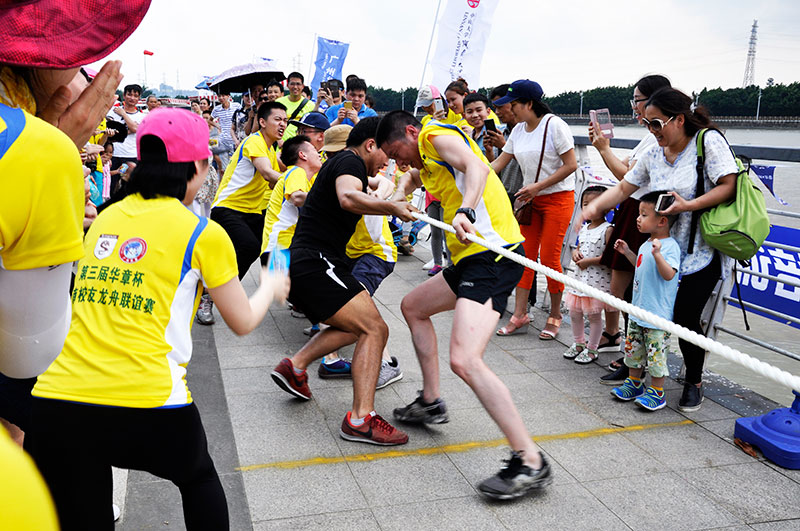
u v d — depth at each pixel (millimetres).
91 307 2023
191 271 2068
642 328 4062
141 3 1438
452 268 3605
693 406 4055
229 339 5172
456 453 3486
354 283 3645
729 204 3777
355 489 3123
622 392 4191
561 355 5020
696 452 3555
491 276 3295
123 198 2174
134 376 1952
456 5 6734
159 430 1979
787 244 4375
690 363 4047
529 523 2889
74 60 1375
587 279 4785
